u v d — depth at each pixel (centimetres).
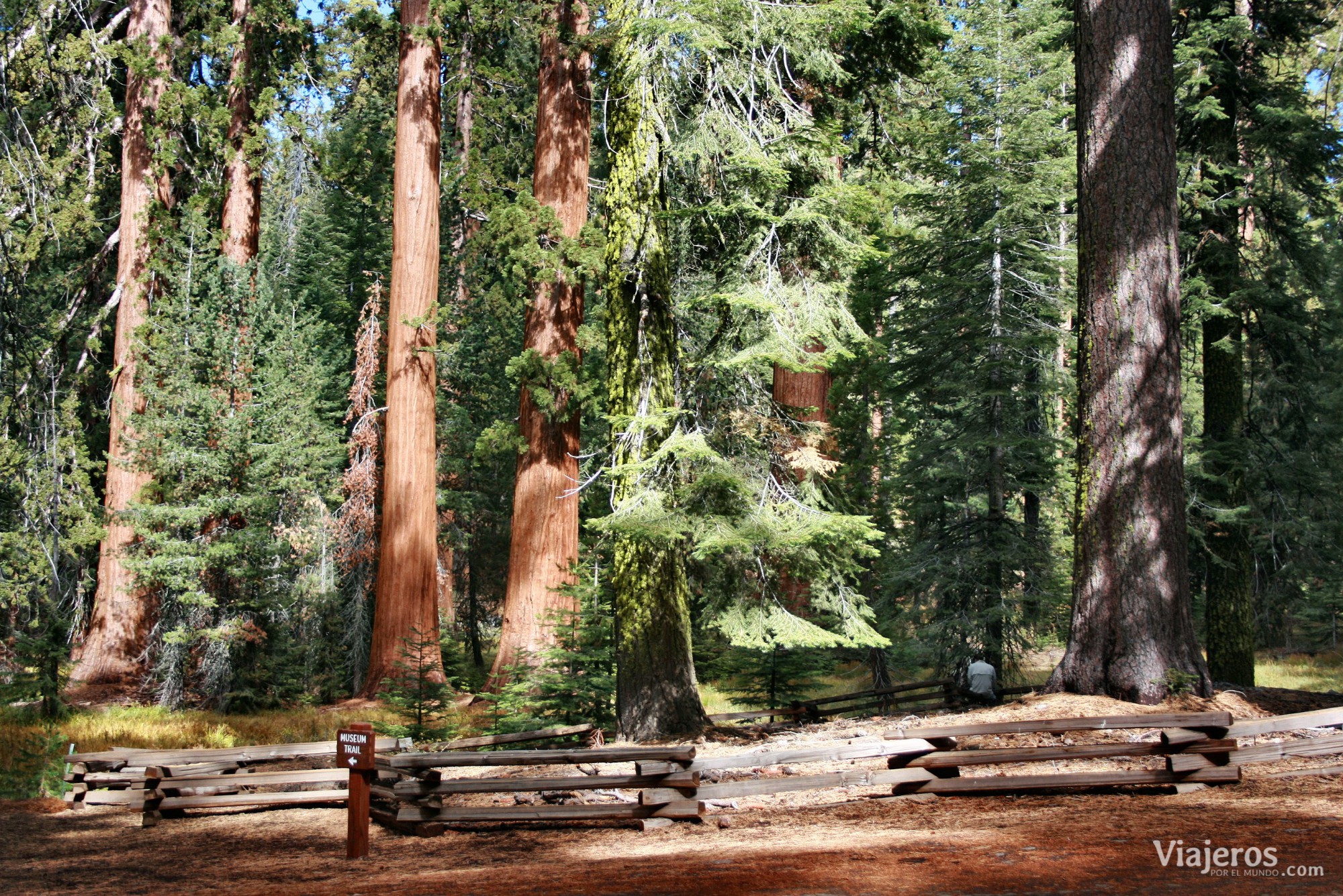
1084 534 1112
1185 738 800
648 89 1277
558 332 2138
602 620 1478
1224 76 1967
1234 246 1986
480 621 3806
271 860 793
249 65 2636
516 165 2519
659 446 1286
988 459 1997
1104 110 1135
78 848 888
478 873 669
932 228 2211
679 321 1439
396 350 2300
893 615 2086
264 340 2377
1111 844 620
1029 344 1917
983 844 640
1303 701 1088
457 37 2514
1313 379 2202
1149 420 1085
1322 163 1984
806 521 1215
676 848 717
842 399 2009
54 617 1809
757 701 1605
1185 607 1070
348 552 2636
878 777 850
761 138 1263
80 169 2586
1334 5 2192
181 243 2352
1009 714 1054
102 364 2914
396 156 2353
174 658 2081
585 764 1188
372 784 942
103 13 2834
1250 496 2077
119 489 2388
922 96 2283
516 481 2164
